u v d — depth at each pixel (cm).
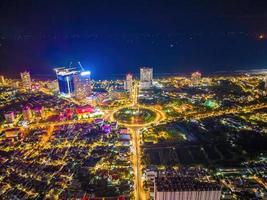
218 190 14638
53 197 18988
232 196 18275
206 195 14662
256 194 18488
